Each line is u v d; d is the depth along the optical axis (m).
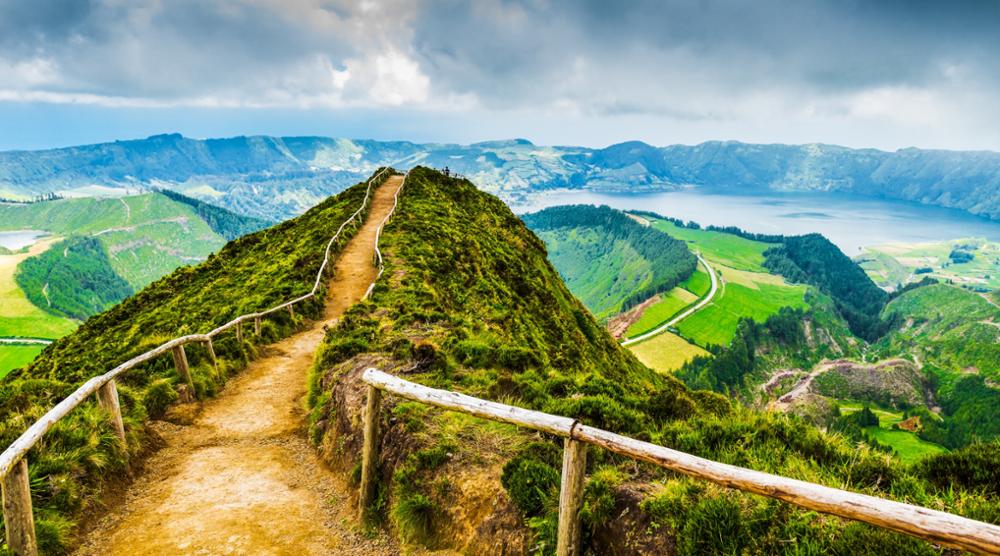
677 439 7.00
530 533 5.77
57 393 10.43
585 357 27.31
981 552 3.04
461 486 6.66
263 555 6.89
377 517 7.38
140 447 9.84
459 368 11.44
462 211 50.75
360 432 8.89
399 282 22.94
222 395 13.95
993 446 5.63
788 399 194.88
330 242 33.47
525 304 29.50
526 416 5.34
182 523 7.64
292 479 9.24
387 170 74.12
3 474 5.69
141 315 32.66
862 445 6.39
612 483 5.68
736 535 4.66
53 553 6.64
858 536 4.36
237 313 22.31
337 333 16.02
